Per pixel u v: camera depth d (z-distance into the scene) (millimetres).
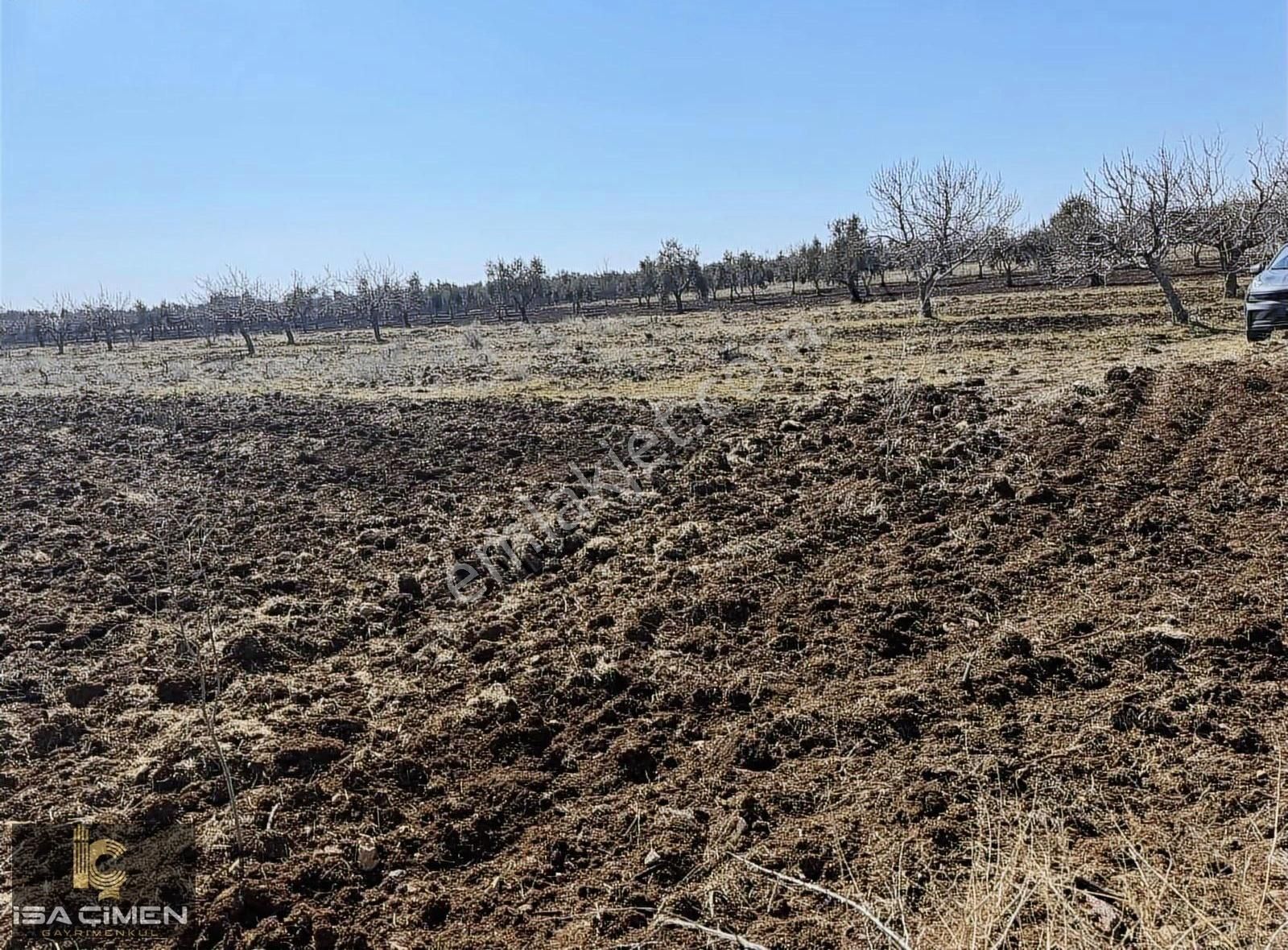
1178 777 3713
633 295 59438
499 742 4555
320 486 9281
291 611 6277
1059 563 5910
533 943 3254
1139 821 3484
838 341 19484
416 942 3322
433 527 7926
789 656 5152
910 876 3320
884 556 6344
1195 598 5176
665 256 49312
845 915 3168
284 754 4457
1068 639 4902
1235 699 4199
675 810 3906
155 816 4098
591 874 3600
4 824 4113
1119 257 19562
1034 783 3760
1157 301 23266
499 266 53500
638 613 5805
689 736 4527
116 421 12859
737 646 5359
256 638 5699
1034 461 7707
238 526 8133
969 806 3668
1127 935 2844
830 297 41844
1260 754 3818
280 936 3369
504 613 6125
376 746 4582
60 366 27547
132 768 4516
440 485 9172
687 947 3117
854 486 7793
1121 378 9945
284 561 7246
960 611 5438
